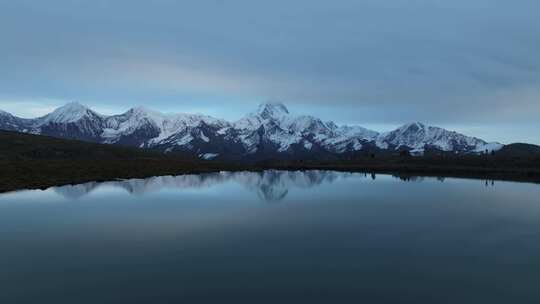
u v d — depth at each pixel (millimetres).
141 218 41531
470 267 24922
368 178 116438
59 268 24484
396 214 44531
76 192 65125
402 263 25688
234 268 24625
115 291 20875
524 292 20906
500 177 121250
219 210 47219
